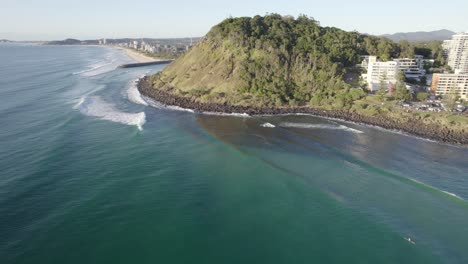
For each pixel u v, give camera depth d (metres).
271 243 38.34
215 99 111.69
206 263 34.81
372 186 52.59
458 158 65.44
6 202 43.78
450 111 91.56
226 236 39.28
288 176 55.34
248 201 47.12
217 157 62.81
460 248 38.22
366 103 101.38
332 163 61.50
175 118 91.31
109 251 35.94
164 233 39.31
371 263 35.62
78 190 47.97
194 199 47.06
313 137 77.06
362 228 41.53
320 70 118.06
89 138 70.06
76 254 35.25
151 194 47.84
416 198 49.09
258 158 62.75
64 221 40.50
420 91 117.56
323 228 41.38
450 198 49.09
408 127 84.62
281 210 45.09
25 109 90.75
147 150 64.88
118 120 84.62
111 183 50.56
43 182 49.72
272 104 107.44
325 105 105.56
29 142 65.75
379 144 72.88
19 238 37.06
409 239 39.44
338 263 35.50
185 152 64.81
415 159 64.50
